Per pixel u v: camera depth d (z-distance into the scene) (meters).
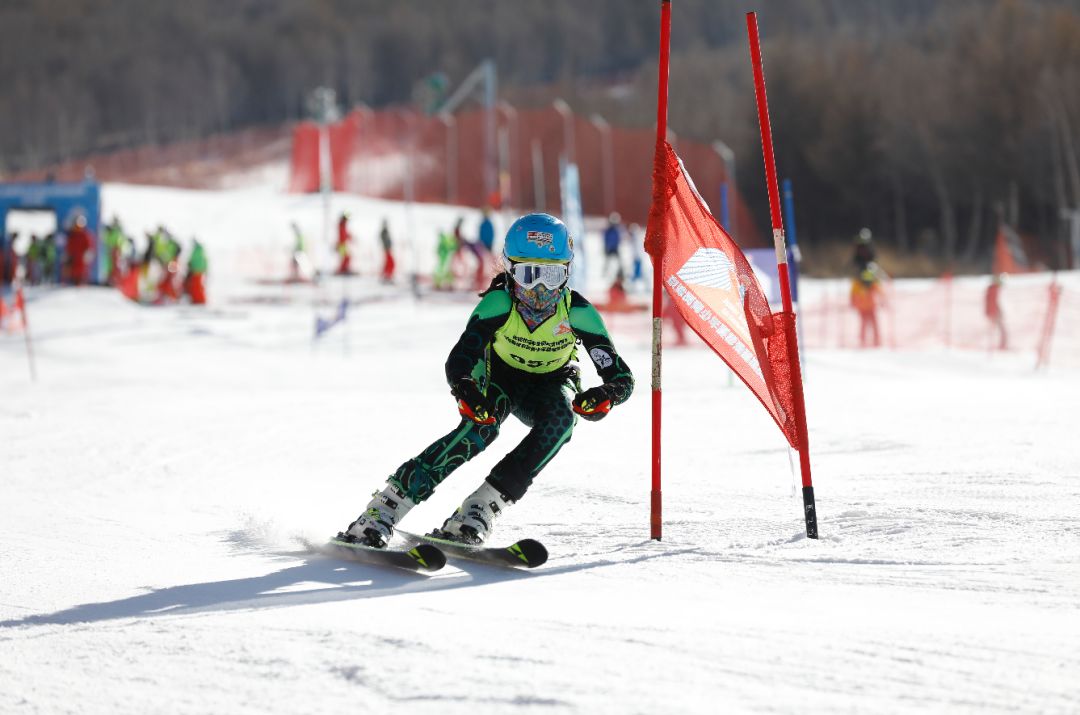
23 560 10.75
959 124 113.38
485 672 6.43
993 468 14.13
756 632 7.23
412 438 20.38
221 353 46.72
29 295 64.25
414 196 128.12
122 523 12.87
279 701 6.11
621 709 5.72
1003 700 5.77
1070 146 101.69
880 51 150.25
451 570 10.01
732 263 11.36
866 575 9.18
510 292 10.19
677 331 44.25
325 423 22.78
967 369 36.47
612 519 12.28
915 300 57.66
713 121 142.75
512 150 128.62
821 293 69.00
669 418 22.30
